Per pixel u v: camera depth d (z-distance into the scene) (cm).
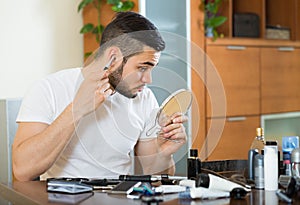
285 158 177
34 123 192
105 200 145
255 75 425
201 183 152
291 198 146
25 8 353
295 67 456
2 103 286
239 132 414
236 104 412
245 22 421
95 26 369
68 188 156
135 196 148
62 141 184
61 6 366
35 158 184
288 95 451
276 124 452
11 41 348
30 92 199
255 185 164
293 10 455
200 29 384
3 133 287
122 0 360
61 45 367
